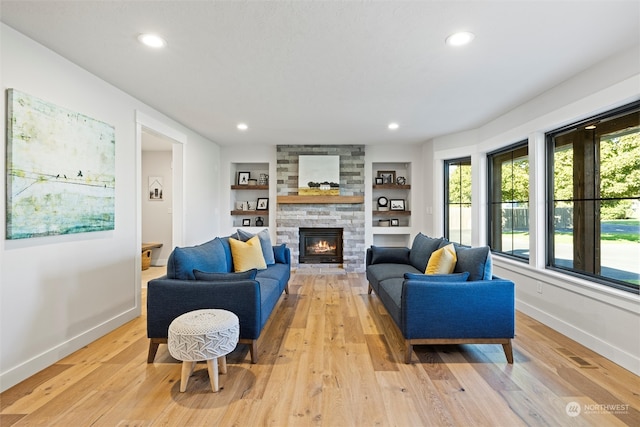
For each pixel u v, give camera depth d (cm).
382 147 619
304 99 356
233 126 475
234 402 195
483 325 247
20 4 190
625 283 256
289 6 192
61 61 254
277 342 284
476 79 300
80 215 269
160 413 184
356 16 202
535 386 212
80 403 194
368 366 241
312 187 604
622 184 261
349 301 411
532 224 349
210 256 308
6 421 177
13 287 216
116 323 317
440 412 185
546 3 189
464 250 301
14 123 212
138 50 246
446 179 555
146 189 660
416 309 246
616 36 224
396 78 298
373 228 622
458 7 193
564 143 324
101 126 294
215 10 196
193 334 201
